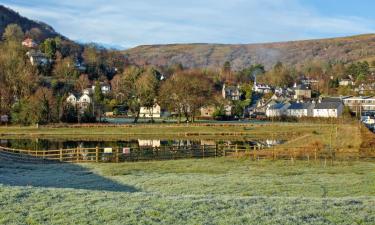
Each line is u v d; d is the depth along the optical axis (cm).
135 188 2844
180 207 1720
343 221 1595
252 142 7419
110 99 14962
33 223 1501
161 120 12612
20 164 4038
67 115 10719
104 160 4469
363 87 19875
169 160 4412
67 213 1620
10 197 1833
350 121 10338
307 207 1786
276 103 15825
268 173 3547
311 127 9306
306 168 3794
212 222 1533
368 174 3494
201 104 11638
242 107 14900
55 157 4769
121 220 1538
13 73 11119
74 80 17238
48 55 19712
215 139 7981
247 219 1574
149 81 11788
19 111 10044
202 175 3450
